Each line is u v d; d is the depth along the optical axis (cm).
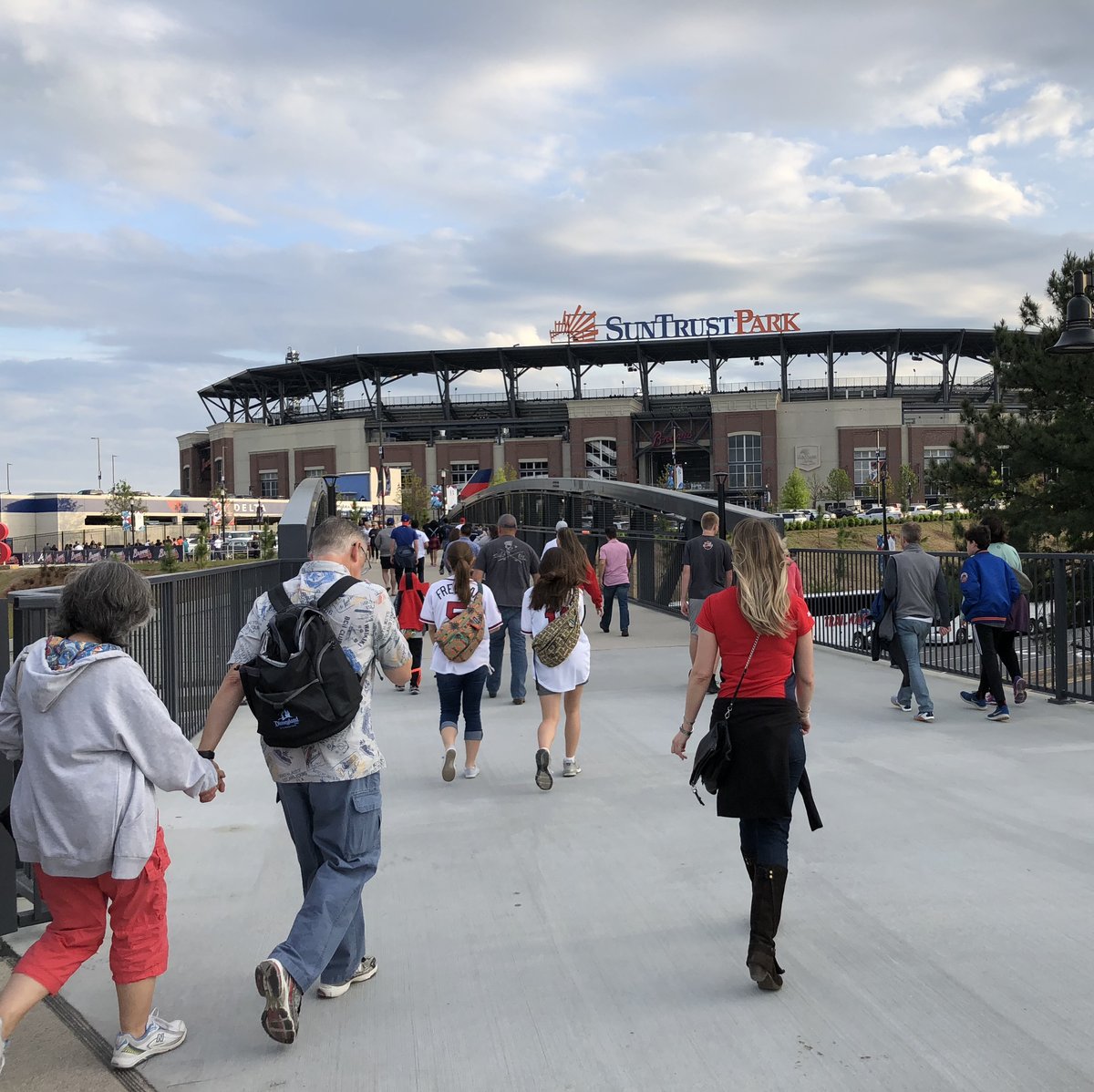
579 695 647
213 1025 334
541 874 469
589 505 2252
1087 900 421
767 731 347
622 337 10544
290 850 513
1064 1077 289
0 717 300
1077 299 1280
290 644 317
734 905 426
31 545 7319
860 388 10550
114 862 286
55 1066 309
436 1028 327
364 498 6869
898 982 351
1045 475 2298
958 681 984
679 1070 299
